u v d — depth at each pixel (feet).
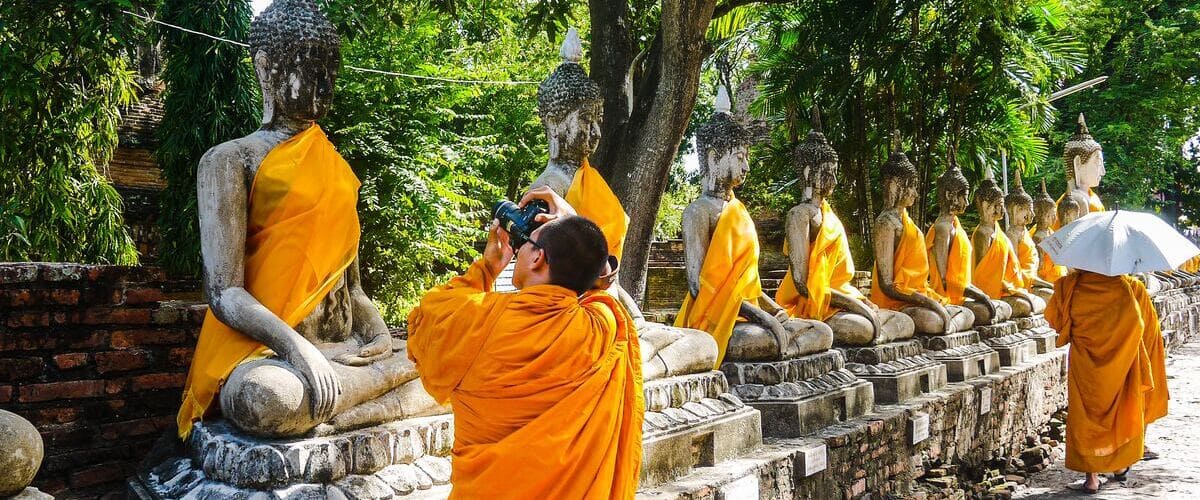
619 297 18.19
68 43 27.17
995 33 37.76
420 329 9.89
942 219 34.53
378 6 27.91
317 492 11.69
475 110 59.77
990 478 28.45
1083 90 66.49
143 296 15.99
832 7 40.78
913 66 41.11
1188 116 68.18
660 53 29.45
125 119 54.13
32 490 9.91
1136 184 64.69
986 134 44.78
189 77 36.70
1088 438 25.63
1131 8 63.52
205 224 12.96
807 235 25.30
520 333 9.15
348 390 12.80
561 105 17.67
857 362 26.37
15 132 27.89
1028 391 34.32
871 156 45.62
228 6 36.76
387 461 12.80
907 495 23.66
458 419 9.64
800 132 45.14
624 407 9.83
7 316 14.58
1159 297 58.59
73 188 30.04
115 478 15.44
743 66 54.29
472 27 49.06
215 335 13.15
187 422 13.37
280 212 13.10
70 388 15.06
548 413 9.08
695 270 22.07
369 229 43.34
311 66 13.48
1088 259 24.62
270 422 11.71
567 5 30.40
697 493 15.78
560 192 17.54
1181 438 32.71
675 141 24.99
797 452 19.21
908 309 30.63
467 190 59.11
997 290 38.01
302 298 13.16
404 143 43.80
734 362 21.74
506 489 9.08
